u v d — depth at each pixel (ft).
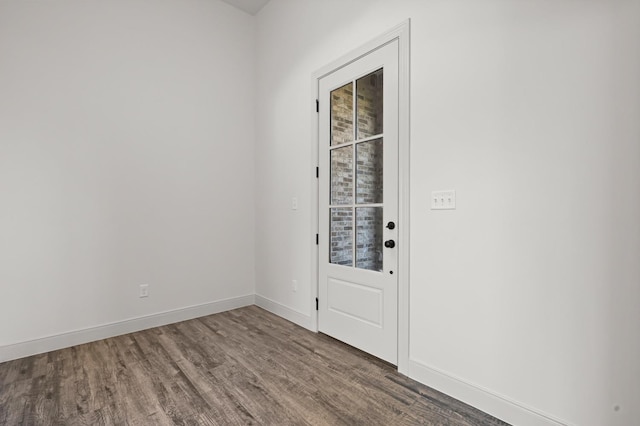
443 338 6.52
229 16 11.91
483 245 5.89
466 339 6.15
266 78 11.91
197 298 11.15
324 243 9.49
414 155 7.00
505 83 5.58
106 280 9.34
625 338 4.47
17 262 8.05
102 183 9.27
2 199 7.88
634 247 4.39
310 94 9.87
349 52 8.51
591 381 4.76
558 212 5.04
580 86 4.81
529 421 5.33
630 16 4.38
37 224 8.31
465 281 6.15
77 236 8.88
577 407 4.89
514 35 5.47
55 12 8.56
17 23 8.06
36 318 8.28
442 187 6.49
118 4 9.55
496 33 5.68
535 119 5.25
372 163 8.06
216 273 11.62
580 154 4.83
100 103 9.24
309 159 9.97
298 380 6.95
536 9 5.22
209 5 11.42
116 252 9.52
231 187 11.98
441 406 6.06
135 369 7.43
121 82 9.59
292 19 10.58
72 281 8.80
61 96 8.64
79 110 8.91
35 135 8.28
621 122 4.47
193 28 11.04
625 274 4.46
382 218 7.80
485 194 5.85
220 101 11.68
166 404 6.12
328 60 9.21
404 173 7.16
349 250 8.71
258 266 12.44
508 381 5.60
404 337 7.21
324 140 9.45
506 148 5.58
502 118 5.62
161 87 10.34
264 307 12.05
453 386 6.32
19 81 8.08
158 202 10.30
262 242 12.19
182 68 10.79
